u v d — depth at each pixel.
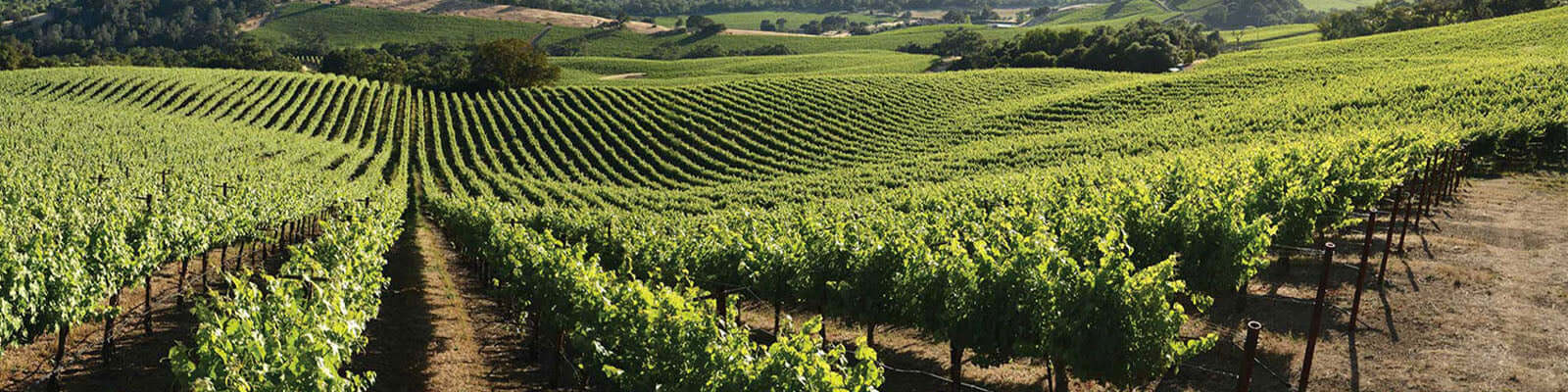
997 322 11.23
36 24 160.62
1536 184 25.55
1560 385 10.80
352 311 12.05
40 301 11.67
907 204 28.53
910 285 12.52
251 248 24.80
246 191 24.77
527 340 16.58
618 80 103.31
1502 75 45.41
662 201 44.16
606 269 21.14
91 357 13.45
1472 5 109.12
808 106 65.81
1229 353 12.28
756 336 16.41
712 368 9.79
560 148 59.25
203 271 18.39
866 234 15.67
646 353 10.82
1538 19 78.88
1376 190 18.84
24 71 73.00
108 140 42.62
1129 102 59.47
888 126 60.78
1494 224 19.72
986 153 49.25
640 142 58.69
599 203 44.69
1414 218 20.72
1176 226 14.46
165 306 16.95
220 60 109.50
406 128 64.75
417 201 47.97
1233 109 51.53
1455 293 14.27
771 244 15.19
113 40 147.38
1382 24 119.38
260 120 63.66
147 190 24.45
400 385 13.33
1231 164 26.05
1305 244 16.94
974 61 104.62
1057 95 64.81
